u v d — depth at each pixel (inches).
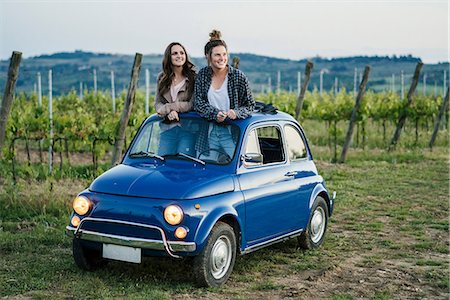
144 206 254.2
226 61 296.5
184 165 282.5
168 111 299.4
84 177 543.8
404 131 1098.1
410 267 315.0
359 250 347.6
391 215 442.9
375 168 685.9
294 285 278.5
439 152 848.3
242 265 306.5
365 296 266.7
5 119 379.9
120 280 275.1
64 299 250.2
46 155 746.2
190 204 253.3
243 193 278.2
